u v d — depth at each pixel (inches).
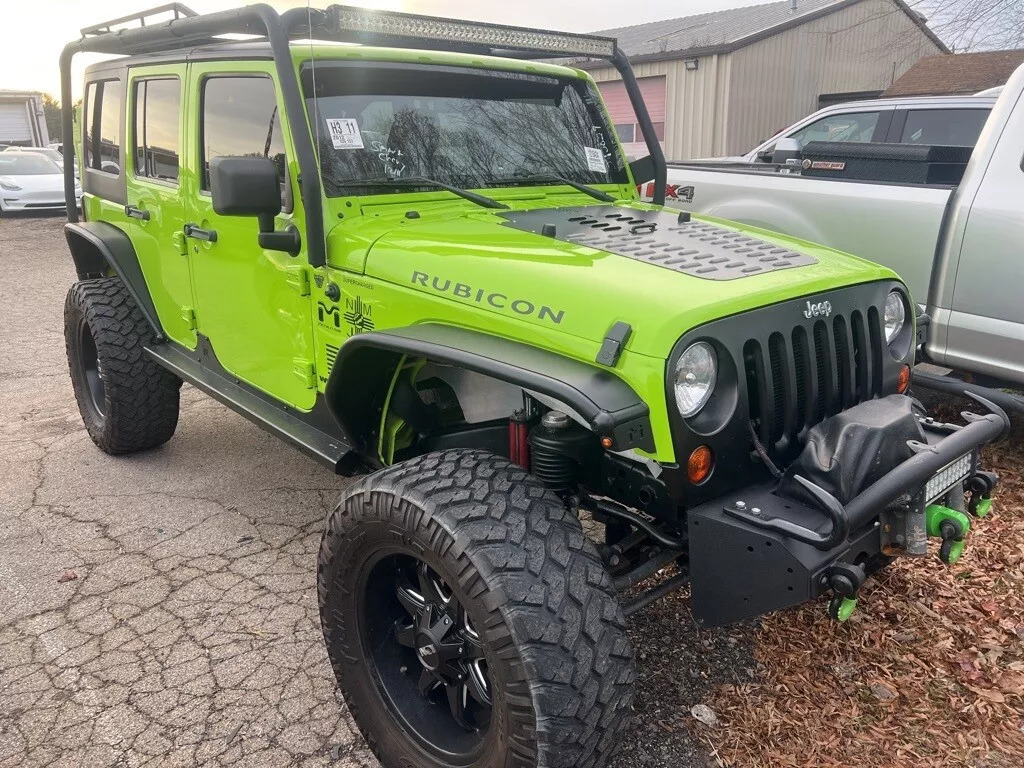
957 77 516.1
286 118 108.3
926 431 92.1
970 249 155.0
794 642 112.5
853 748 93.4
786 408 87.0
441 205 115.6
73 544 140.6
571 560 76.4
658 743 94.4
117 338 161.5
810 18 611.2
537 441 88.7
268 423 122.9
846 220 176.6
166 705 101.7
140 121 153.6
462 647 83.2
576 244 98.3
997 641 112.0
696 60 574.2
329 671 108.2
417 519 78.2
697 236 105.4
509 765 74.7
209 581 129.3
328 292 107.1
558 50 125.3
